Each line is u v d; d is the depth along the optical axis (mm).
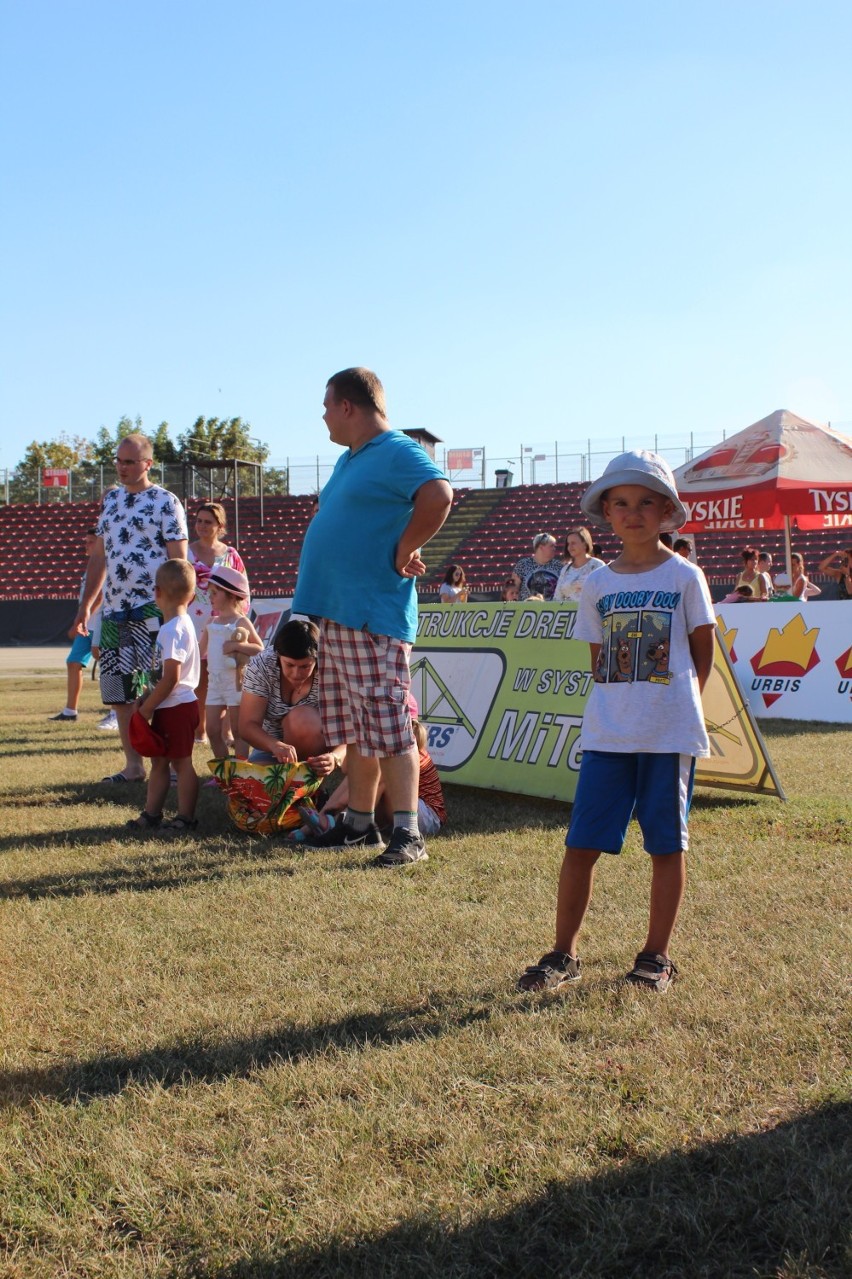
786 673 11805
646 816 3344
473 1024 2969
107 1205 2139
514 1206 2104
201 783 7227
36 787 7059
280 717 6066
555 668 6945
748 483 12320
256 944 3695
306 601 5156
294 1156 2293
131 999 3189
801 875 4594
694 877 4574
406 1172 2234
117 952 3611
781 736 9844
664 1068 2686
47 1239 2047
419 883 4512
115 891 4391
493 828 5758
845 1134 2375
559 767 6555
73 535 47156
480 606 7594
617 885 4387
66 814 6074
